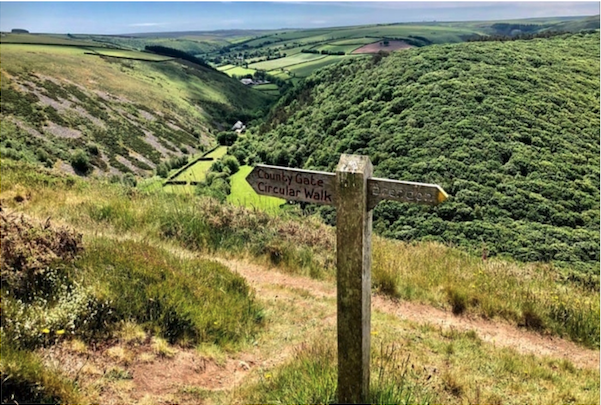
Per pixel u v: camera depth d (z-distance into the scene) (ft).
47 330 14.11
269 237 30.78
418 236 123.95
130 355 15.51
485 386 16.80
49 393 12.42
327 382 13.15
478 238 119.34
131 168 289.94
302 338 19.88
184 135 384.27
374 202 11.44
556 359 20.36
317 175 12.17
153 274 20.04
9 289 16.03
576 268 102.73
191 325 18.19
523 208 136.36
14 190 33.01
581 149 168.35
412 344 19.80
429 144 170.81
